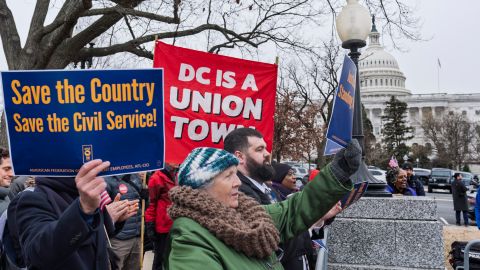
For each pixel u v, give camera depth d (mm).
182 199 2072
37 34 10242
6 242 2428
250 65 4961
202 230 2006
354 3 5562
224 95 4879
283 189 4723
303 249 3273
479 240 4734
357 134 5457
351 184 2645
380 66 99750
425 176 43281
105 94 1908
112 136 1918
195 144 4785
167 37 11898
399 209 5109
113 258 2666
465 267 4789
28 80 1853
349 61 2719
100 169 1741
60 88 1868
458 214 16578
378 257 5121
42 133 1863
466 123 70875
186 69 4789
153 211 5262
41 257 1733
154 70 1973
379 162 56406
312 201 2619
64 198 2150
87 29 10750
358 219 5199
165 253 2123
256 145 3158
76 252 1978
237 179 2229
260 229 2070
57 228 1698
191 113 4785
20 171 1870
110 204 2514
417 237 5047
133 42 11703
